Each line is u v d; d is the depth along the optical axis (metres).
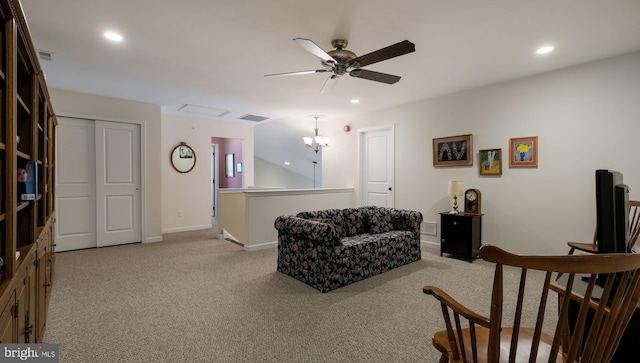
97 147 4.57
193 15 2.28
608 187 1.44
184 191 6.16
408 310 2.54
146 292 2.88
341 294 2.86
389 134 5.36
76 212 4.44
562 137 3.43
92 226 4.58
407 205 5.02
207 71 3.49
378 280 3.24
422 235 4.82
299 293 2.88
